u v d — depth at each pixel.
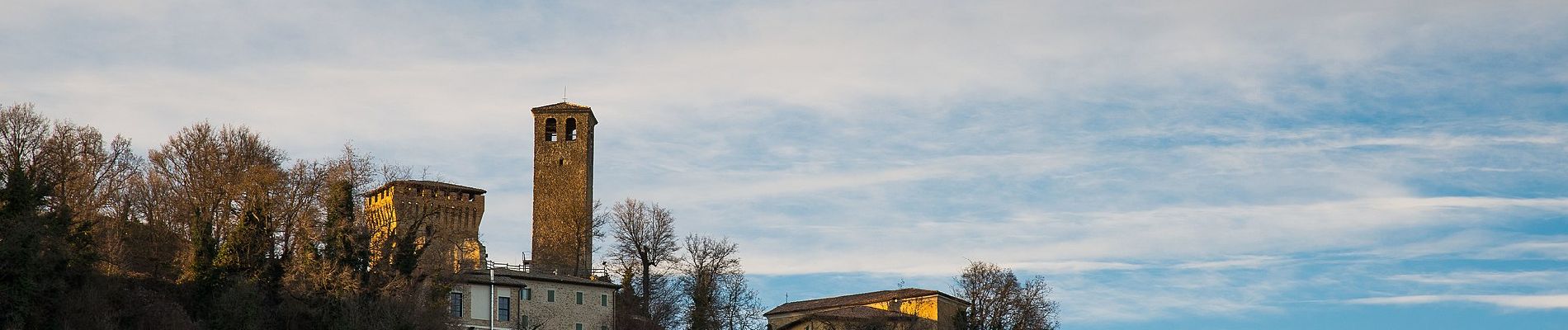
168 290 121.06
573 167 181.25
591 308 146.12
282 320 116.94
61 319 106.06
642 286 164.50
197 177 138.62
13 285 103.19
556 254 178.00
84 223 116.06
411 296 120.75
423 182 140.75
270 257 124.31
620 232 167.12
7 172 118.44
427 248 135.25
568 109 183.25
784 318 166.50
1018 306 158.25
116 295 113.38
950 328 160.25
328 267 119.12
